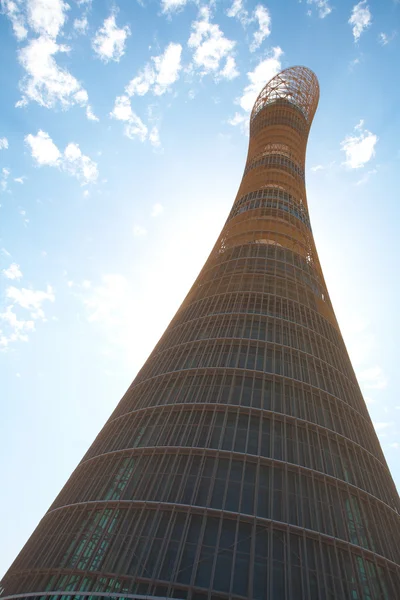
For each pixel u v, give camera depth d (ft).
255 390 122.83
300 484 97.81
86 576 83.05
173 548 83.20
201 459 101.50
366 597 80.89
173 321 176.76
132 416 126.41
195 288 190.39
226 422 111.75
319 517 91.97
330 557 84.79
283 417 114.83
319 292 187.11
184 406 119.44
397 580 89.25
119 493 100.01
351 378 152.15
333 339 162.81
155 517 89.66
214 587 76.79
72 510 103.91
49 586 85.40
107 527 92.07
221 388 123.03
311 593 77.82
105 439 126.62
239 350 137.49
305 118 319.27
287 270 185.06
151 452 107.86
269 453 103.71
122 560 83.10
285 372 131.95
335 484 101.55
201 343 144.25
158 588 77.30
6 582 98.48
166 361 144.36
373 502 104.68
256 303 160.56
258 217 218.38
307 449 108.17
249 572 78.84
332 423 121.19
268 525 86.99
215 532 85.56
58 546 95.09
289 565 80.59
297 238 211.82
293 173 260.42
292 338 147.95
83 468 120.67
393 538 100.27
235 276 179.22
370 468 115.55
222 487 94.53
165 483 97.71
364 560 88.02
